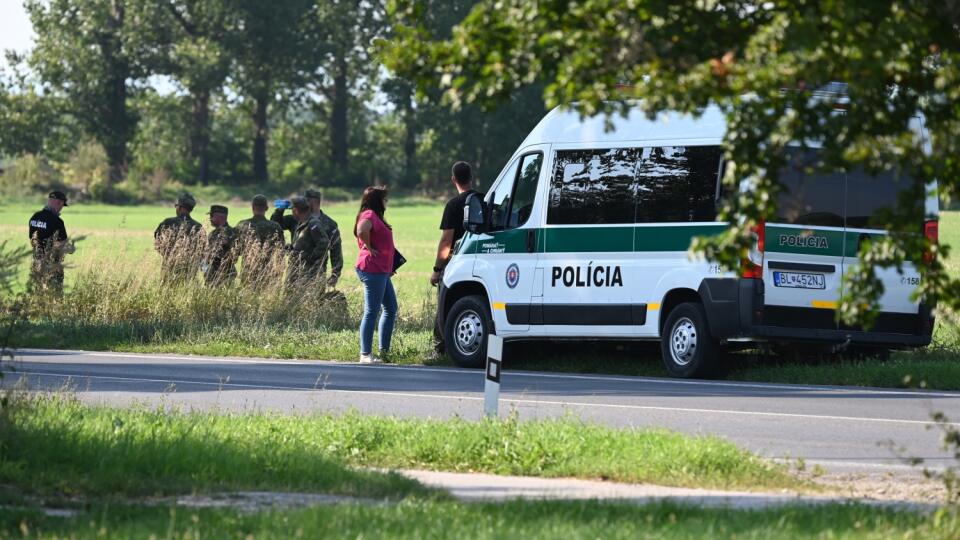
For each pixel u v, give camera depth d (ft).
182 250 206.90
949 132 56.85
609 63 56.24
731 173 60.70
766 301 136.46
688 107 55.36
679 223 141.18
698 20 58.03
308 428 94.22
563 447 85.87
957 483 65.92
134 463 79.77
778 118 58.39
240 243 209.46
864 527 59.82
